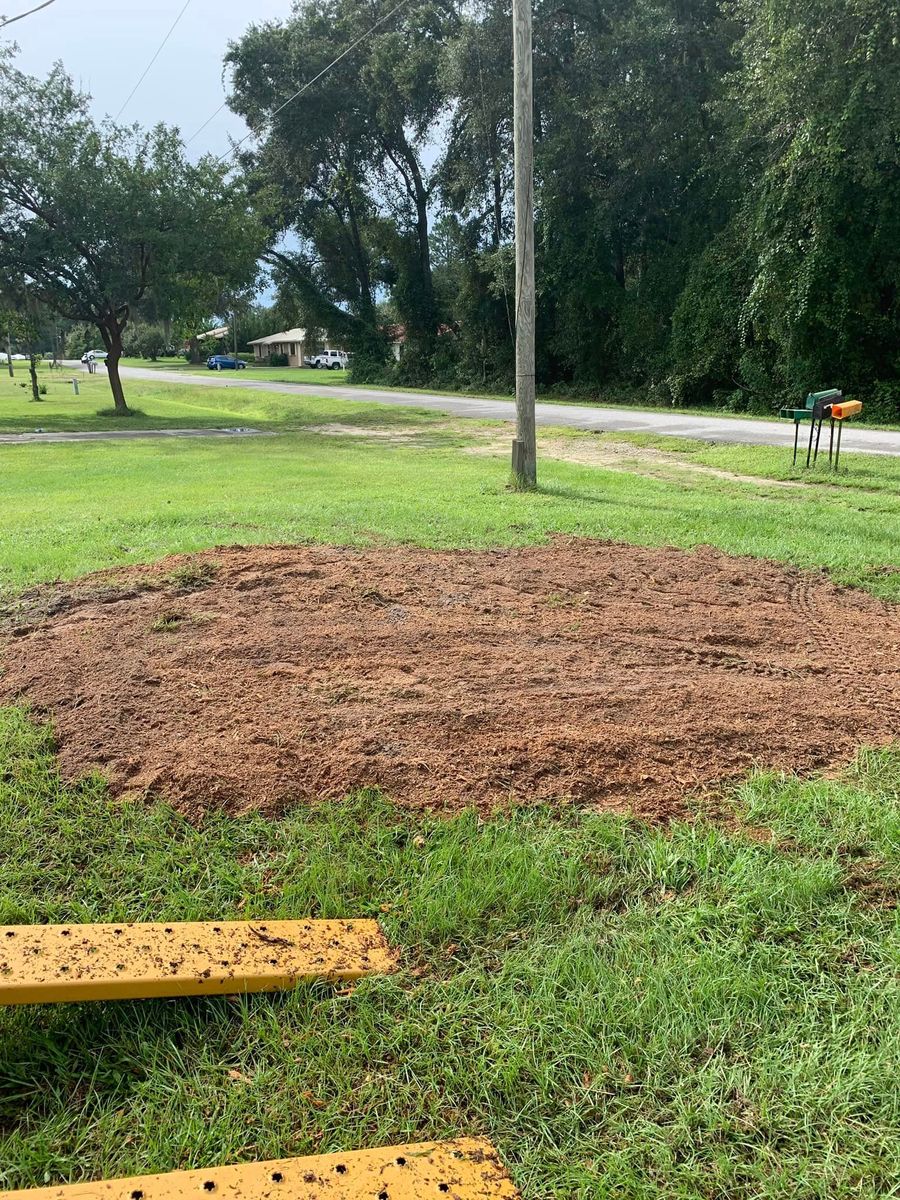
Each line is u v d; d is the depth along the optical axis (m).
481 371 39.72
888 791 3.12
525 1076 1.95
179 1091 1.92
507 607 5.22
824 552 6.75
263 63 40.03
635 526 7.80
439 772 3.21
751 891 2.54
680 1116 1.84
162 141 25.73
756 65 20.83
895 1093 1.88
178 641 4.60
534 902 2.52
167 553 6.65
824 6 18.59
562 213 32.06
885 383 22.28
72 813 3.00
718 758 3.36
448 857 2.70
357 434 21.72
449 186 36.47
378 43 36.69
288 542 7.03
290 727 3.55
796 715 3.71
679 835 2.85
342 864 2.69
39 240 24.67
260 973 2.17
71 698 3.88
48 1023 2.11
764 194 22.83
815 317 22.02
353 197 43.47
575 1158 1.75
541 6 29.81
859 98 18.94
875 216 21.28
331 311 47.31
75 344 108.88
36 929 2.29
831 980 2.21
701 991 2.15
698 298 27.62
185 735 3.51
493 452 16.95
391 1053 2.02
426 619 4.96
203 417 28.98
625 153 28.97
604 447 17.17
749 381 25.69
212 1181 1.64
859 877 2.65
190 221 25.78
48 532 7.81
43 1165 1.74
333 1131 1.82
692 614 5.14
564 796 3.08
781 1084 1.91
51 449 18.31
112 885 2.62
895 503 9.41
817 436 12.27
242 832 2.88
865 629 4.92
